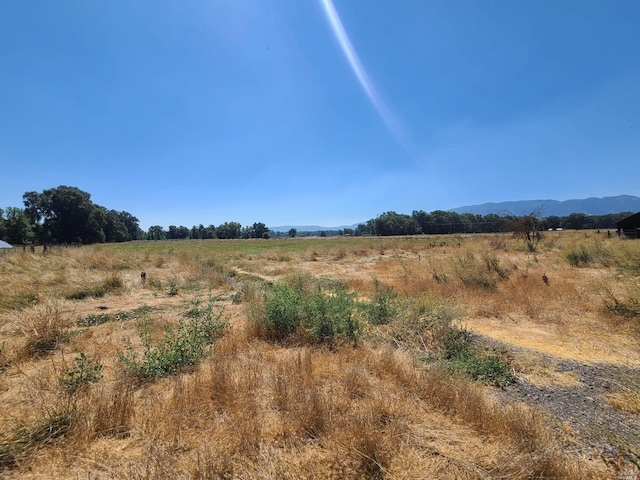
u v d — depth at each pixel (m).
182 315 7.29
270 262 21.38
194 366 4.20
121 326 6.35
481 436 2.71
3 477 2.28
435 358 4.79
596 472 2.34
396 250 27.39
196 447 2.57
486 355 4.71
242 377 3.69
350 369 3.91
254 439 2.59
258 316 5.75
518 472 2.26
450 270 10.60
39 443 2.59
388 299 7.00
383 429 2.75
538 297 7.88
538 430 2.71
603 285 7.60
